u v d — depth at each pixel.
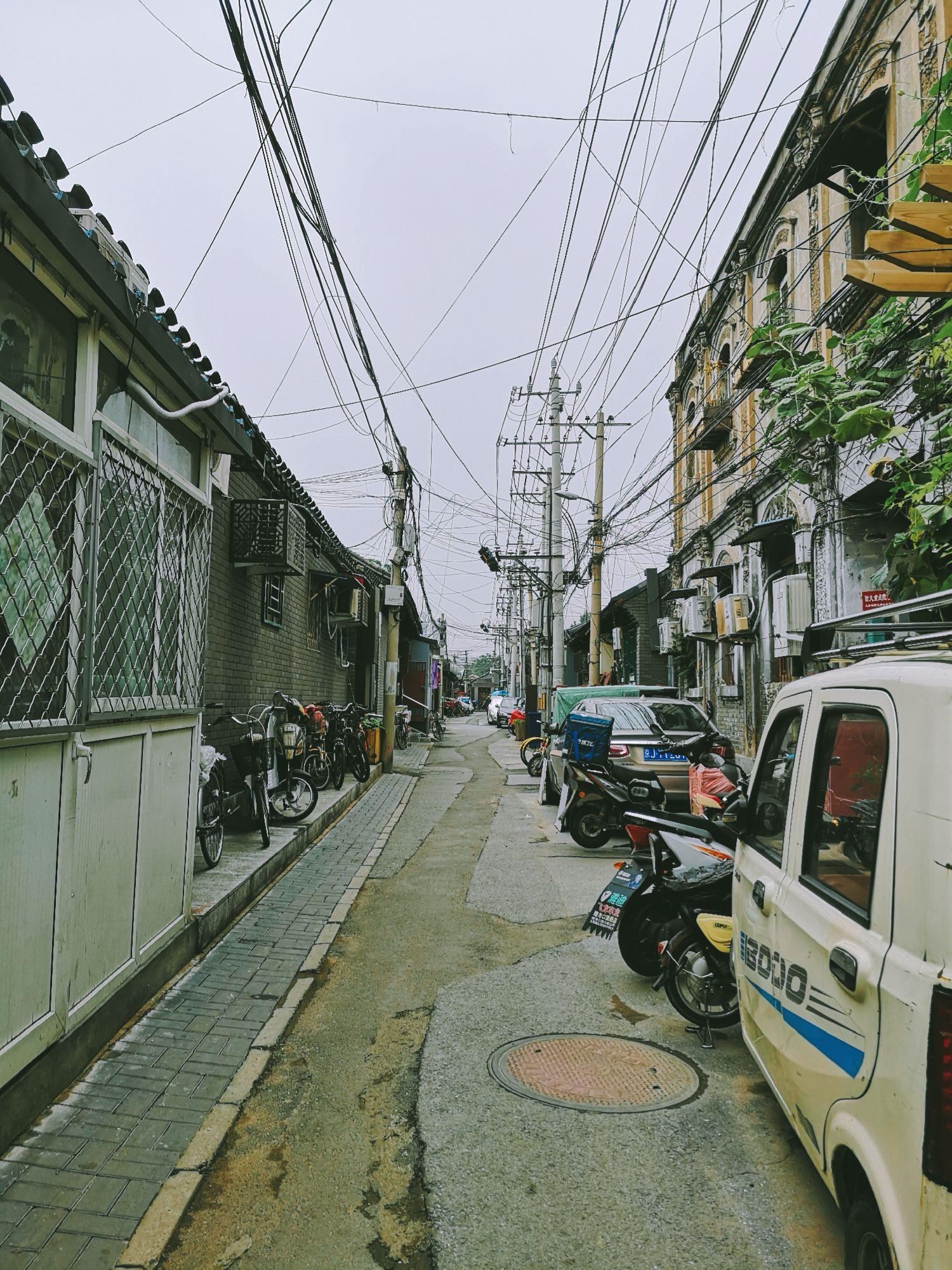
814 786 2.92
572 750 9.15
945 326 5.00
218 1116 3.56
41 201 3.16
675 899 4.64
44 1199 2.96
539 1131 3.50
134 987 4.55
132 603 4.53
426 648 35.12
